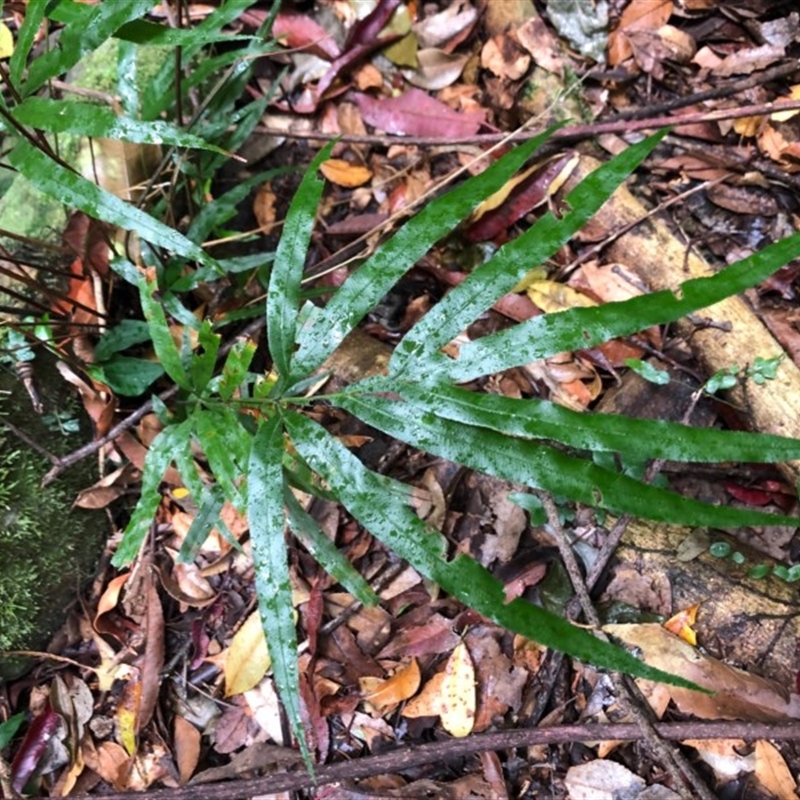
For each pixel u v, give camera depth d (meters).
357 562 0.41
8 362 0.40
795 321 0.43
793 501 0.41
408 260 0.28
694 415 0.42
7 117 0.28
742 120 0.46
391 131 0.49
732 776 0.37
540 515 0.40
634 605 0.39
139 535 0.32
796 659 0.37
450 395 0.26
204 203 0.44
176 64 0.37
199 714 0.40
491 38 0.49
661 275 0.44
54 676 0.41
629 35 0.47
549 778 0.38
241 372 0.32
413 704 0.39
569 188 0.46
